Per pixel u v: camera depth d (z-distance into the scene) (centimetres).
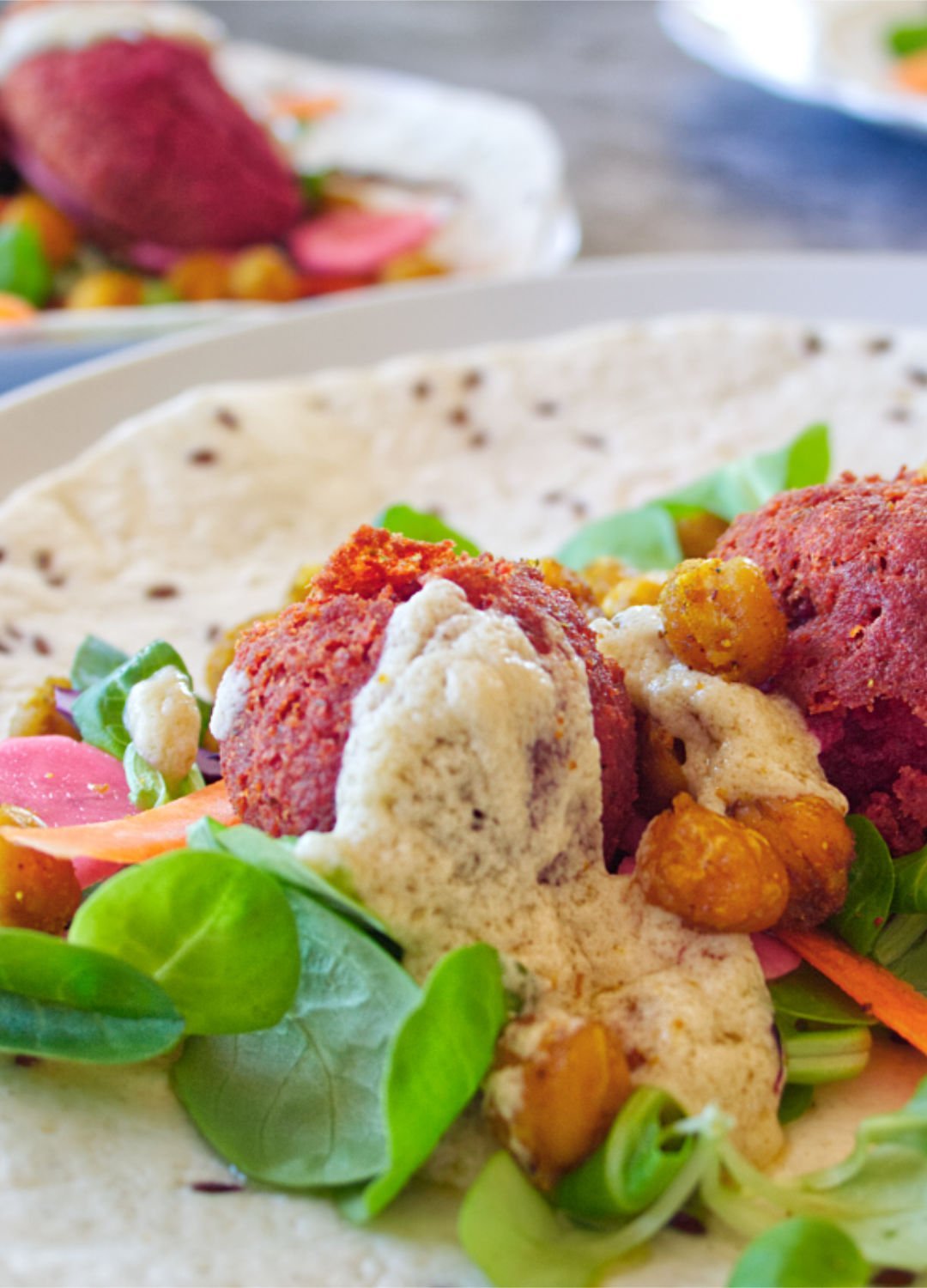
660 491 26
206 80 44
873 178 53
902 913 17
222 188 42
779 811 17
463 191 48
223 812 17
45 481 25
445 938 15
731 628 17
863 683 17
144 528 24
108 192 42
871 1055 17
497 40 69
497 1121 15
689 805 16
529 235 45
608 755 16
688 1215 15
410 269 43
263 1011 15
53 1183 15
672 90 62
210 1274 15
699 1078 15
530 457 27
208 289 41
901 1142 15
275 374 29
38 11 46
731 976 16
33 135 42
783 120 58
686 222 49
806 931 17
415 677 15
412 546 17
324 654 16
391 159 50
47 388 27
